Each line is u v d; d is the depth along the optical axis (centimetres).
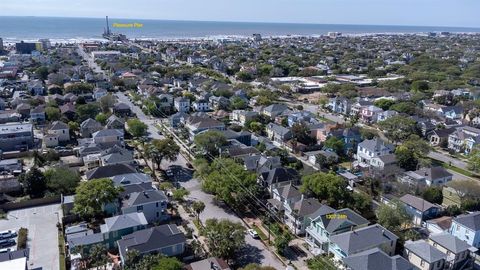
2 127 9062
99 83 15300
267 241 5534
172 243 4959
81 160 8181
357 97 14275
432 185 7219
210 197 6862
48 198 6538
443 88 16062
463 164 8981
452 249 4925
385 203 6369
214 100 13262
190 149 9019
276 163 7619
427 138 10500
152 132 10419
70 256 4962
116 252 5203
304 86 17050
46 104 11656
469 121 11975
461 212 6384
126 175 6825
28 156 8469
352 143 9256
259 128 10500
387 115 11638
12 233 5512
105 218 5812
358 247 4778
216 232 5119
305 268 4934
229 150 8175
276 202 6294
